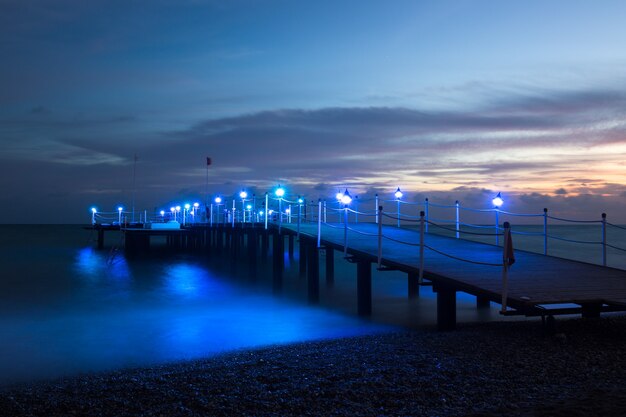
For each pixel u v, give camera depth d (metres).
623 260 44.47
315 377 9.32
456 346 11.21
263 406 7.92
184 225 67.62
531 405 7.05
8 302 25.89
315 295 23.91
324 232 26.91
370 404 7.66
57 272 42.09
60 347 15.62
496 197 22.66
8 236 126.50
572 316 17.83
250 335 16.97
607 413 6.43
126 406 8.66
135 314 22.03
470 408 7.20
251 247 35.19
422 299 24.50
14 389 11.03
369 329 17.50
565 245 67.50
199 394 8.88
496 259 17.55
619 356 9.64
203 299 26.98
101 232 74.19
